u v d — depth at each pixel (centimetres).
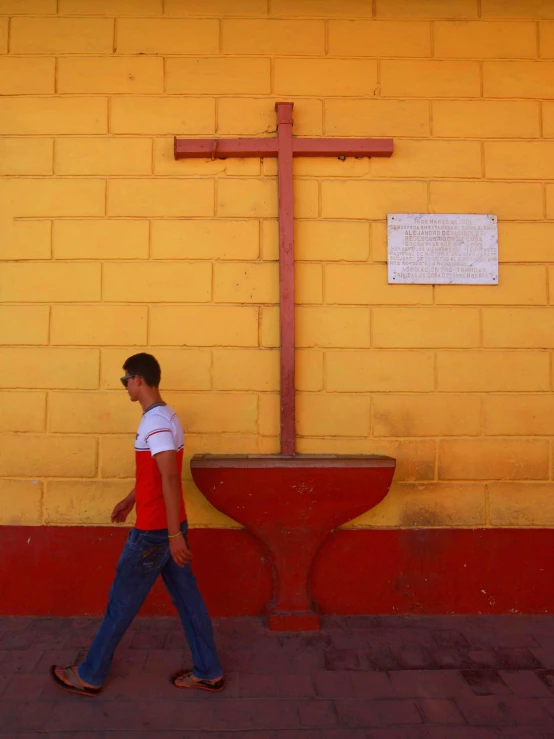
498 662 331
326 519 367
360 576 386
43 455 386
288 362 382
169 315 391
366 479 361
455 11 409
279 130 391
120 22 402
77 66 400
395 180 401
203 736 269
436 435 393
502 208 403
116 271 392
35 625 369
